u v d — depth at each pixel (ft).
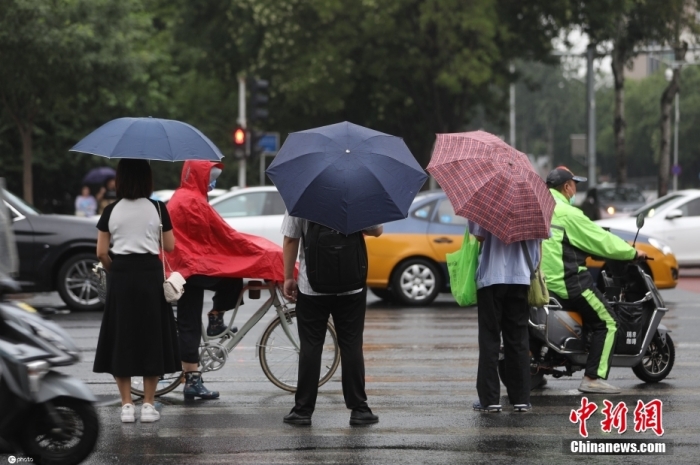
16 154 257.96
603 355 62.59
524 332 58.23
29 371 42.06
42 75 190.90
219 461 47.16
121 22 195.62
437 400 61.46
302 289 54.44
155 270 54.44
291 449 49.49
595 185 250.37
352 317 54.65
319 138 53.01
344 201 51.29
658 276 111.04
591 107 253.44
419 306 111.65
